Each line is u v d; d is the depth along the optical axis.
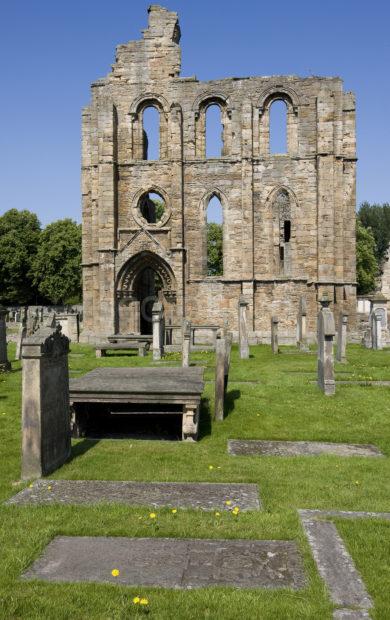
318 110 35.53
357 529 6.91
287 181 36.38
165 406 15.54
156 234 37.25
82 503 7.89
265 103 36.75
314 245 36.06
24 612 5.12
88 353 29.19
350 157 35.66
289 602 5.28
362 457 10.78
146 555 6.26
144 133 39.44
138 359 25.75
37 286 80.44
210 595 5.39
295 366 22.48
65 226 78.56
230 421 13.76
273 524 7.09
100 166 36.97
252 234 36.28
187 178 37.22
